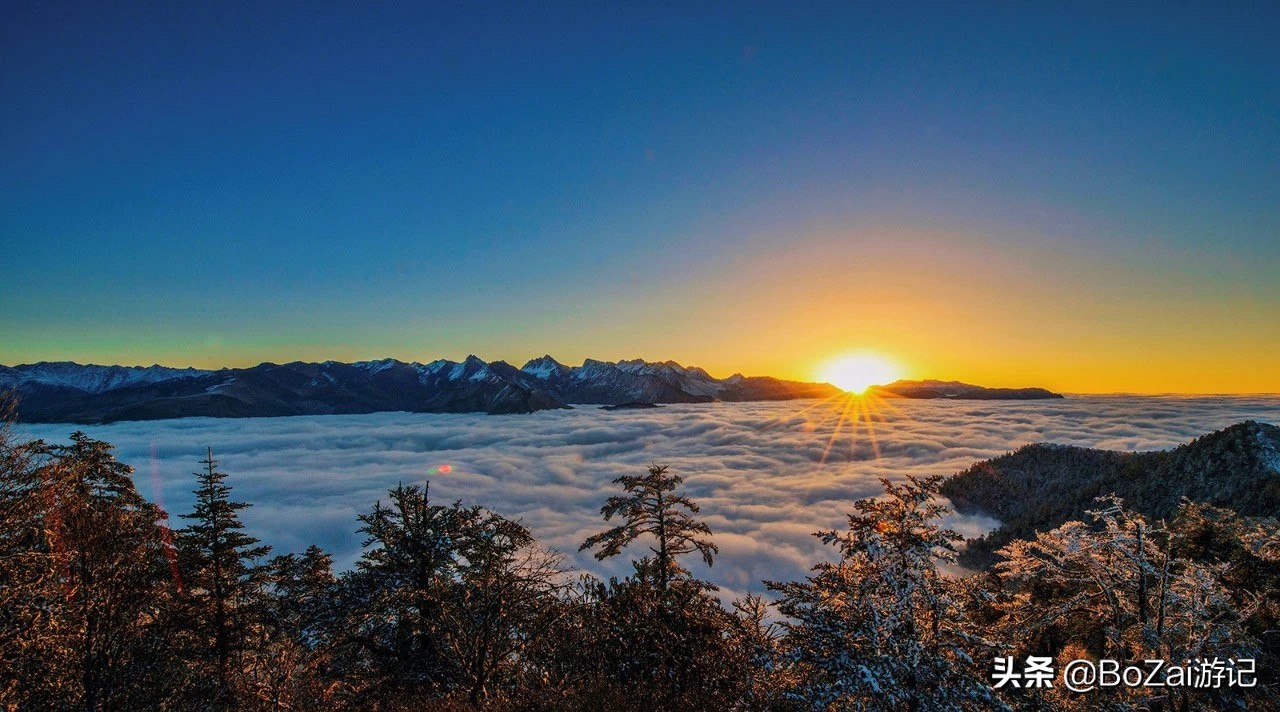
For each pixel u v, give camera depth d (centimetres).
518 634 1331
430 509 1694
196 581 1756
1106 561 1455
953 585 885
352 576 1655
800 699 853
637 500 1695
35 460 1296
